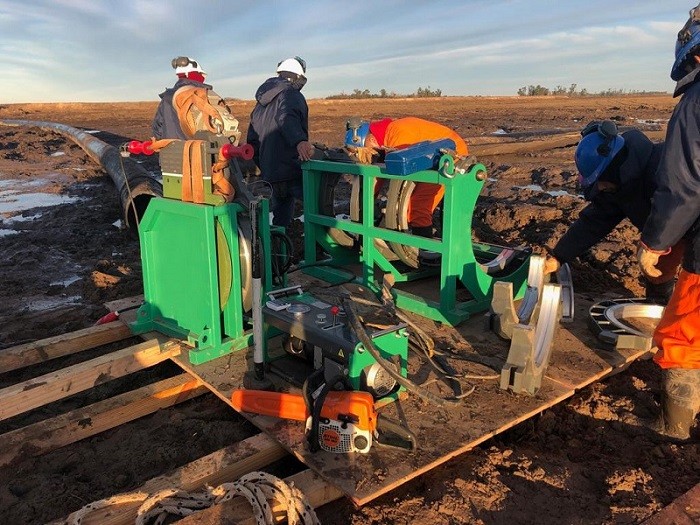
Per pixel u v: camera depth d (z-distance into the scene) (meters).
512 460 3.30
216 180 3.97
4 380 4.22
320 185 5.76
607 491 3.02
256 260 3.55
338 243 5.95
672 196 3.00
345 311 3.46
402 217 4.99
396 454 3.04
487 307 4.84
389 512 2.90
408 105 42.53
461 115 31.64
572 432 3.59
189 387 3.97
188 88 5.10
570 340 4.39
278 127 6.50
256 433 3.54
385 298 4.09
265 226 4.25
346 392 3.08
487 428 3.27
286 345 3.89
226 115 5.54
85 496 3.09
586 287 5.71
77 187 11.74
